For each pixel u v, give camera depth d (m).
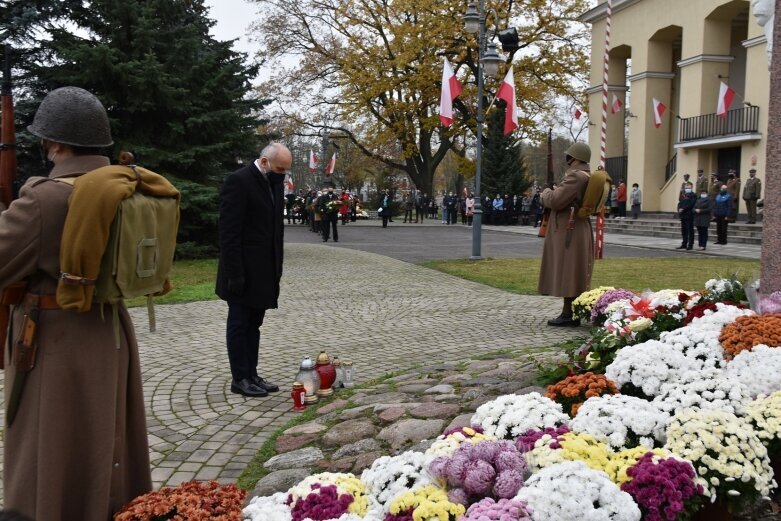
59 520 2.41
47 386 2.41
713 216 20.23
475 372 5.51
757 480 2.58
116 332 2.56
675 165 29.80
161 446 4.34
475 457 2.58
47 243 2.36
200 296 10.73
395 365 6.34
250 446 4.31
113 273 2.42
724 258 16.08
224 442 4.39
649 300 5.37
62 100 2.49
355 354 6.82
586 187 7.48
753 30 23.48
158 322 8.58
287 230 31.80
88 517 2.46
